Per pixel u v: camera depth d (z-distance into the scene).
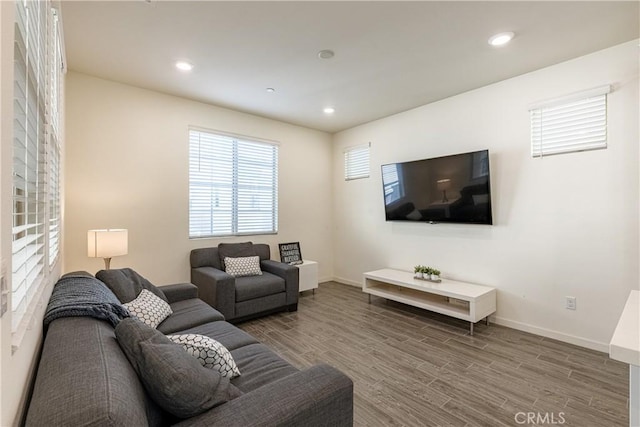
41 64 1.28
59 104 2.14
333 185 5.52
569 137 2.88
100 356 1.04
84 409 0.77
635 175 2.55
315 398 1.15
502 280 3.35
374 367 2.47
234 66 2.99
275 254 4.78
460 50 2.71
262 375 1.58
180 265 3.80
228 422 1.01
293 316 3.68
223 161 4.23
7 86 0.74
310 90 3.58
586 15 2.21
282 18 2.25
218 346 1.47
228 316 3.28
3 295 0.71
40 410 0.77
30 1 1.06
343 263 5.36
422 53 2.75
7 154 0.74
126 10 2.13
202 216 4.03
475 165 3.43
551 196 2.99
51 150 1.65
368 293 4.23
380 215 4.71
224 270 3.87
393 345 2.87
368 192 4.89
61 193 2.48
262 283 3.58
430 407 1.97
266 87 3.49
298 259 4.86
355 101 3.94
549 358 2.60
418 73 3.14
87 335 1.19
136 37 2.48
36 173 1.22
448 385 2.21
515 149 3.22
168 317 2.35
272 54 2.77
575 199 2.85
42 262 1.37
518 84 3.20
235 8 2.13
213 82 3.36
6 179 0.74
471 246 3.61
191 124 3.88
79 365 0.96
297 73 3.14
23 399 0.95
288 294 3.81
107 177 3.28
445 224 3.87
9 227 0.76
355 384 2.23
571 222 2.88
